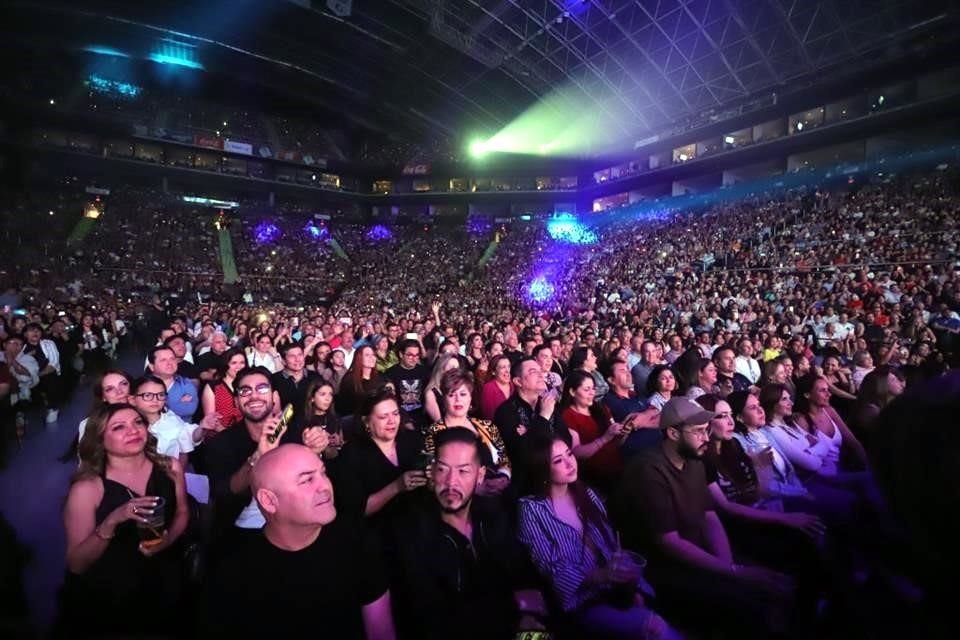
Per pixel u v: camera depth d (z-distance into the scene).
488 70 42.59
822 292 15.07
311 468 1.89
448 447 2.51
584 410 4.54
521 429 3.89
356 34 41.78
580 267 35.62
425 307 34.31
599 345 9.20
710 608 2.82
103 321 14.00
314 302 40.94
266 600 1.84
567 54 37.97
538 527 2.74
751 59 32.59
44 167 43.16
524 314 21.86
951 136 27.34
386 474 3.23
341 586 1.93
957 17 23.81
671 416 3.01
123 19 39.97
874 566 1.33
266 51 45.50
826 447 4.32
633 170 45.84
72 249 36.03
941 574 0.75
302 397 4.01
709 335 10.46
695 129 38.84
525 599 2.68
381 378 5.52
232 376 5.31
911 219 20.03
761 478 3.65
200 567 2.78
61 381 9.29
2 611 1.85
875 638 1.12
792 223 25.52
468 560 2.54
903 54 26.27
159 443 4.04
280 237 49.66
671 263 27.36
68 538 2.43
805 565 2.90
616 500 3.24
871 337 10.72
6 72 41.59
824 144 32.03
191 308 24.31
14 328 8.05
